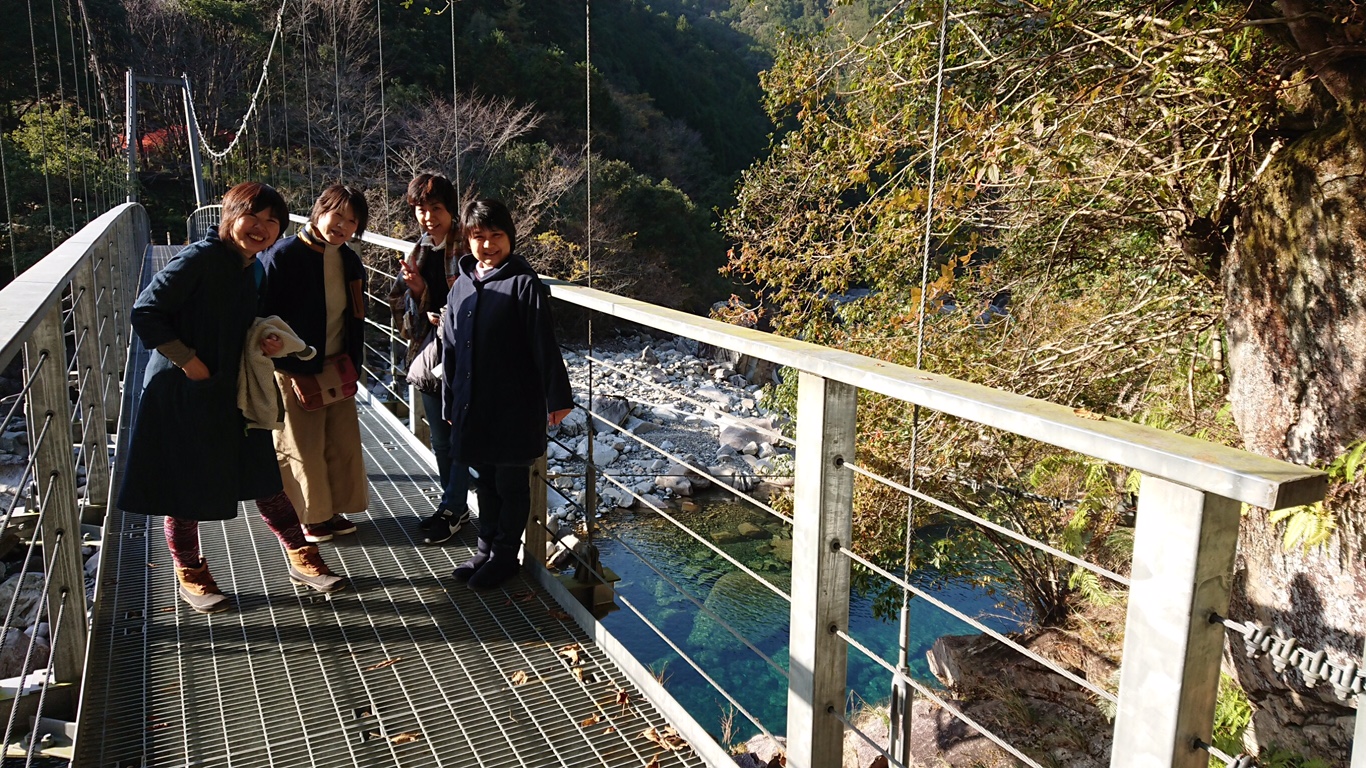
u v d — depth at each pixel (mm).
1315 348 4148
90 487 3613
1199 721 1208
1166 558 1177
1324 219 4055
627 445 16750
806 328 6906
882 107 6074
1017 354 6227
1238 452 1129
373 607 3025
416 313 3697
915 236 6027
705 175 39438
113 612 2932
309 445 3299
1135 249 6250
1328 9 3902
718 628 9398
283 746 2281
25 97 34000
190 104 34281
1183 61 4371
